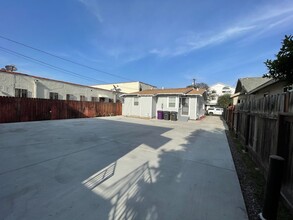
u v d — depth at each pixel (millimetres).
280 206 2672
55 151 5125
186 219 2250
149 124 12938
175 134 8836
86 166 4008
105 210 2371
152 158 4785
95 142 6414
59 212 2287
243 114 6691
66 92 18422
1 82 13180
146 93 19797
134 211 2375
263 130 3986
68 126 10562
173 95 18266
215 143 7039
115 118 17312
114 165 4137
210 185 3262
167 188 3082
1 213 2230
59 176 3420
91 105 17984
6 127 9641
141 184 3203
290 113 2498
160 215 2309
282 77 3234
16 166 3879
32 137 7023
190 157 5027
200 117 21125
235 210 2484
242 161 4895
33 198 2604
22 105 12422
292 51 2826
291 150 2527
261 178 3713
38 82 15727
